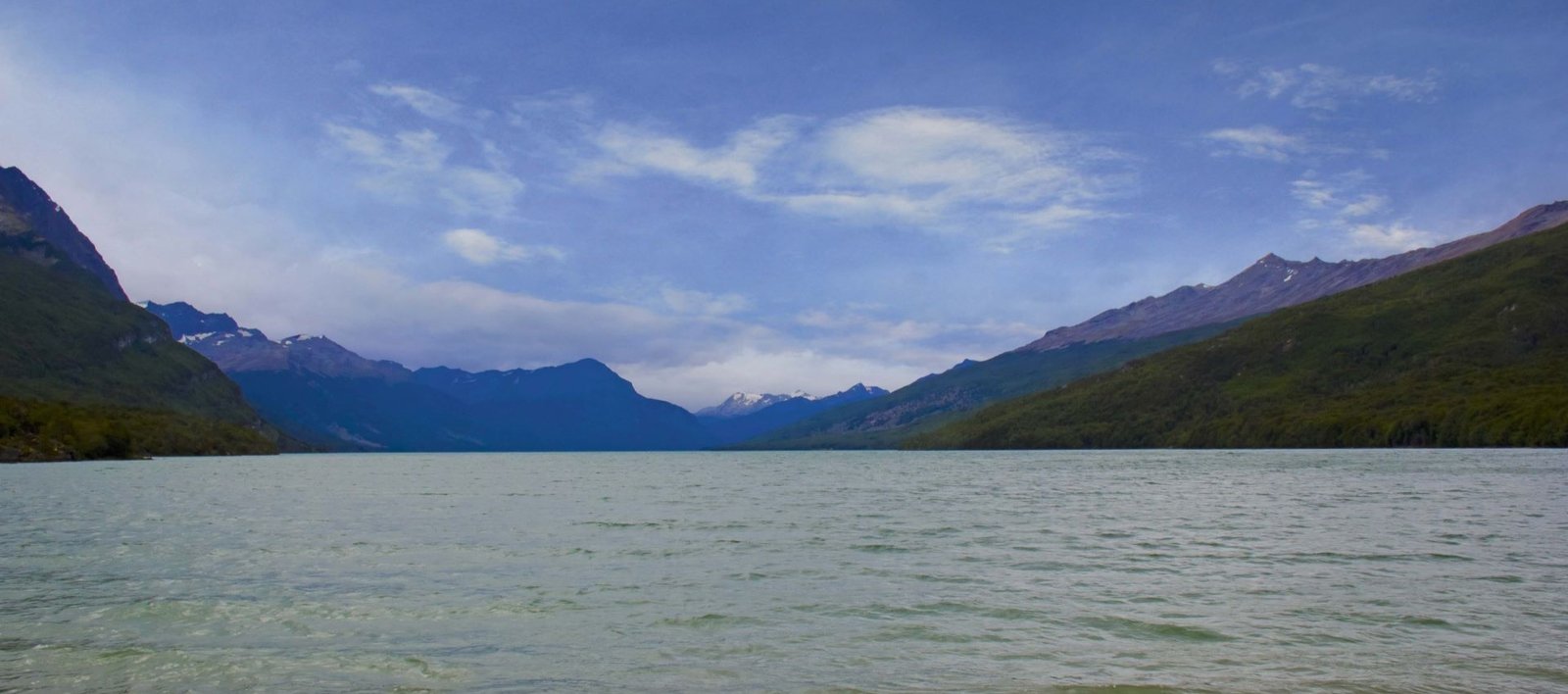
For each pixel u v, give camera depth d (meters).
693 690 21.41
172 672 22.52
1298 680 21.97
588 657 24.17
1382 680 21.91
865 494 91.12
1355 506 67.81
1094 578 35.91
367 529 54.00
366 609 29.89
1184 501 76.00
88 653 24.27
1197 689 21.42
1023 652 24.72
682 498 85.94
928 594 32.69
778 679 22.27
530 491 99.62
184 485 101.94
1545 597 31.48
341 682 21.83
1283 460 183.62
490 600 31.50
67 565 38.81
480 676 22.38
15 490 88.62
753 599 31.83
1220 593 32.66
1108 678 22.28
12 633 26.34
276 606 30.28
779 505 75.62
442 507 73.31
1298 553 42.47
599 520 60.34
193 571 37.12
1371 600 31.17
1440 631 26.62
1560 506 66.44
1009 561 40.81
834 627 27.56
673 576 36.44
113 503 73.25
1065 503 75.62
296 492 93.19
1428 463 150.88
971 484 110.69
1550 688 21.22
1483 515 59.75
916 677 22.42
